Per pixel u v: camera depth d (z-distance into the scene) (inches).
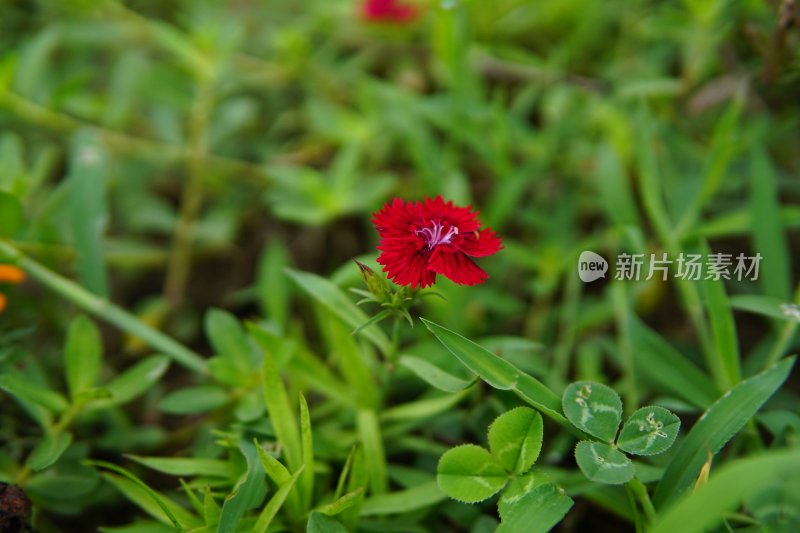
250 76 26.2
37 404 19.8
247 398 20.0
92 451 21.3
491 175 25.3
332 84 26.9
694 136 24.5
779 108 23.7
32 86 24.0
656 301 23.0
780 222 21.5
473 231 18.9
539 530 18.3
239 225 25.2
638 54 25.9
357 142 24.0
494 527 19.4
